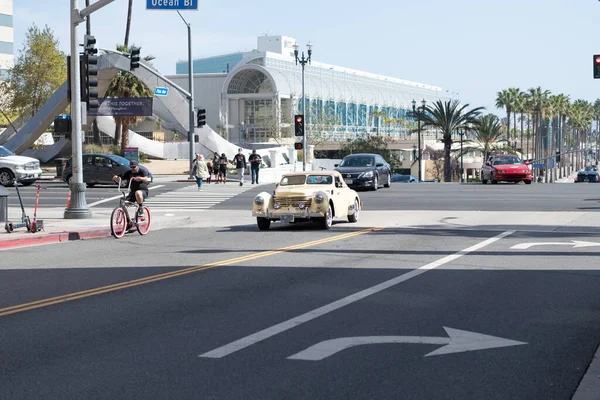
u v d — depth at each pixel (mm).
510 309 9742
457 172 116000
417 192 37719
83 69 24375
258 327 8688
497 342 7926
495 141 109125
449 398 6031
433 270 13289
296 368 6898
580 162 186500
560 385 6387
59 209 28953
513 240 18219
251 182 47438
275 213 21312
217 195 36969
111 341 8039
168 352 7531
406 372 6773
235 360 7195
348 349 7629
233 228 22734
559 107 131500
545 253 15680
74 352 7562
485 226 22000
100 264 14680
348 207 23281
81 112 24484
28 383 6465
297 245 17547
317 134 93250
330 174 22797
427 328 8602
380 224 23047
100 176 41781
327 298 10578
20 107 69750
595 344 7859
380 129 118562
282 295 10859
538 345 7809
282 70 100125
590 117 179250
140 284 12016
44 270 13938
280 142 91750
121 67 53875
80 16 23641
